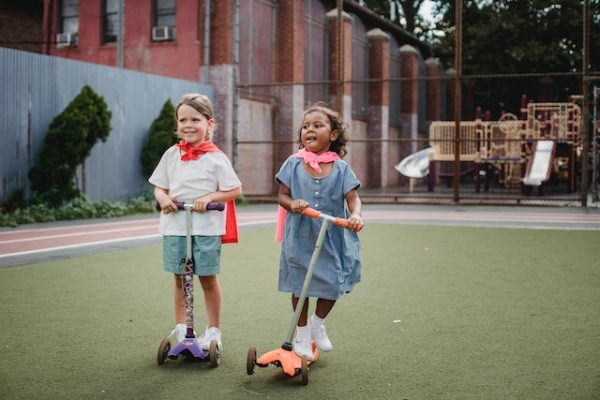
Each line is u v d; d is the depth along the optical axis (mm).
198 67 18984
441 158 24266
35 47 25188
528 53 29453
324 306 3924
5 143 12727
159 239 9758
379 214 14523
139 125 16062
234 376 3691
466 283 6340
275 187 20656
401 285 6246
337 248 3926
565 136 22156
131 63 20219
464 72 32625
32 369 3770
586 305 5395
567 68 30375
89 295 5762
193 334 3994
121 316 5020
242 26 19062
